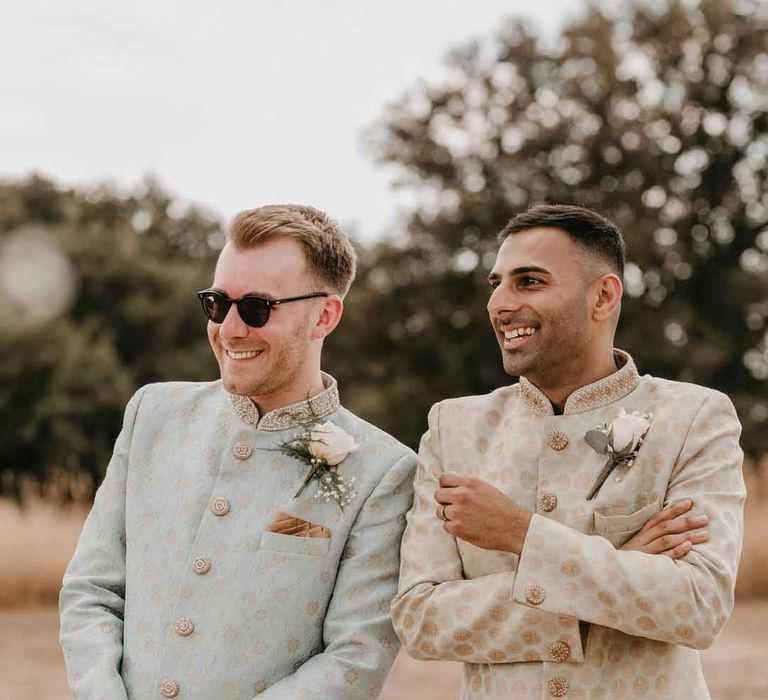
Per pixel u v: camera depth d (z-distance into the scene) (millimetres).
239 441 2840
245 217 2861
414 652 2641
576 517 2594
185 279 31891
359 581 2758
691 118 24391
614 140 23453
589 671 2496
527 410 2777
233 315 2770
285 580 2703
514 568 2617
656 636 2398
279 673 2668
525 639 2506
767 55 23906
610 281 2723
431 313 23516
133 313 30797
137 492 2861
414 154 24547
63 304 30875
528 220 2734
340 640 2686
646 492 2592
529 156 24109
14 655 9305
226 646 2641
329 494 2781
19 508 14523
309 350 2891
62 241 31453
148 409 2975
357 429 2941
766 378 22438
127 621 2730
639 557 2426
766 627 10805
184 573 2709
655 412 2686
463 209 23266
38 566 12586
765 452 20078
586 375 2744
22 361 27031
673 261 22625
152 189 39094
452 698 7660
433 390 23094
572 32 24531
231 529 2742
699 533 2482
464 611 2564
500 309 2701
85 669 2654
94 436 27484
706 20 24188
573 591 2416
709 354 21031
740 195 24094
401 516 2865
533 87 25094
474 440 2818
